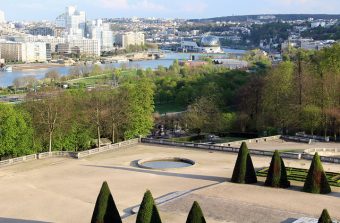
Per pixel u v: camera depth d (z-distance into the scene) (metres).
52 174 163.38
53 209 126.69
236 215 117.44
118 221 101.25
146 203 95.44
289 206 123.56
